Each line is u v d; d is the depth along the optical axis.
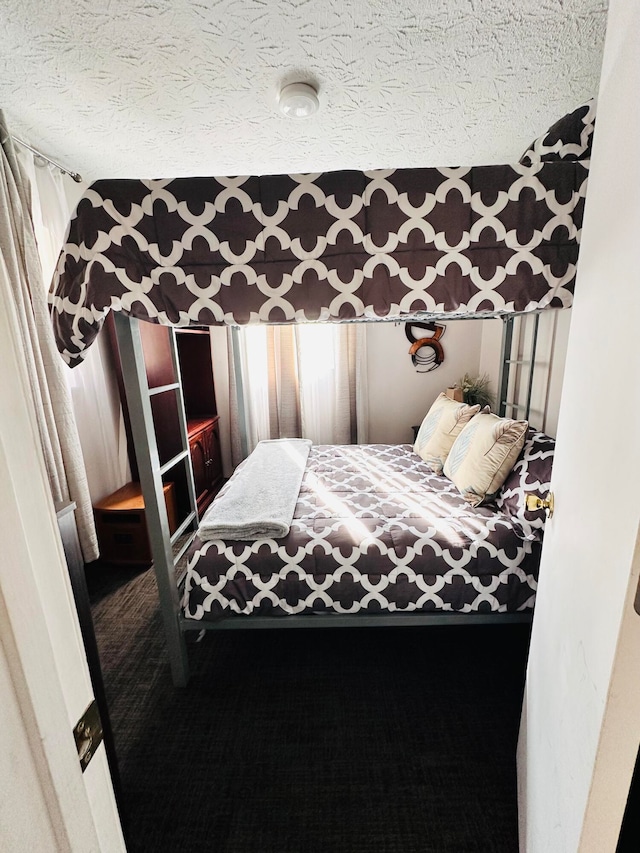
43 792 0.36
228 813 1.10
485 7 1.03
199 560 1.51
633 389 0.53
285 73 1.28
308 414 3.84
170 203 1.12
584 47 1.17
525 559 1.49
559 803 0.70
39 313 1.82
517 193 1.12
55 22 1.05
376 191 1.12
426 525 1.62
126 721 1.39
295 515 1.76
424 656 1.66
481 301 1.16
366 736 1.31
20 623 0.34
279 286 1.16
